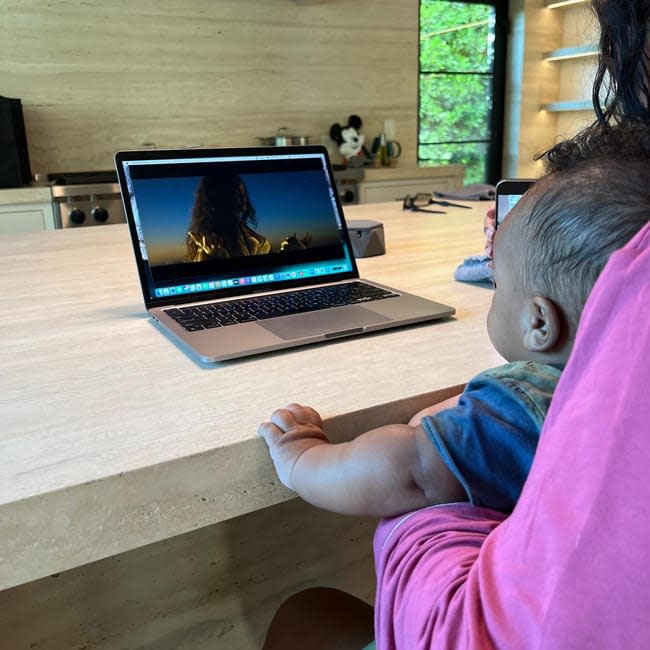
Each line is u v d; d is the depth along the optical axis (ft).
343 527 4.04
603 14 1.82
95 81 10.94
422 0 13.61
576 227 1.57
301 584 3.98
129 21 10.94
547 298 1.67
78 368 2.46
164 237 3.24
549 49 14.74
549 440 1.24
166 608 3.60
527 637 1.16
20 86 10.43
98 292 3.68
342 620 2.74
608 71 1.84
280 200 3.57
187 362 2.52
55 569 1.71
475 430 1.65
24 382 2.32
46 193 9.21
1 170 9.27
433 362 2.48
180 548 3.57
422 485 1.72
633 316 1.13
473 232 5.58
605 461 1.09
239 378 2.35
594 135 1.77
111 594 3.44
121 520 1.76
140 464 1.76
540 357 1.77
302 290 3.45
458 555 1.54
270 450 1.94
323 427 2.03
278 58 12.32
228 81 11.99
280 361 2.51
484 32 14.60
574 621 1.09
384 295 3.31
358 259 4.50
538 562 1.17
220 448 1.86
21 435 1.92
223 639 3.79
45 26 10.37
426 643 1.43
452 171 12.60
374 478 1.75
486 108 15.15
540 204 1.67
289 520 3.85
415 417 2.18
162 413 2.07
